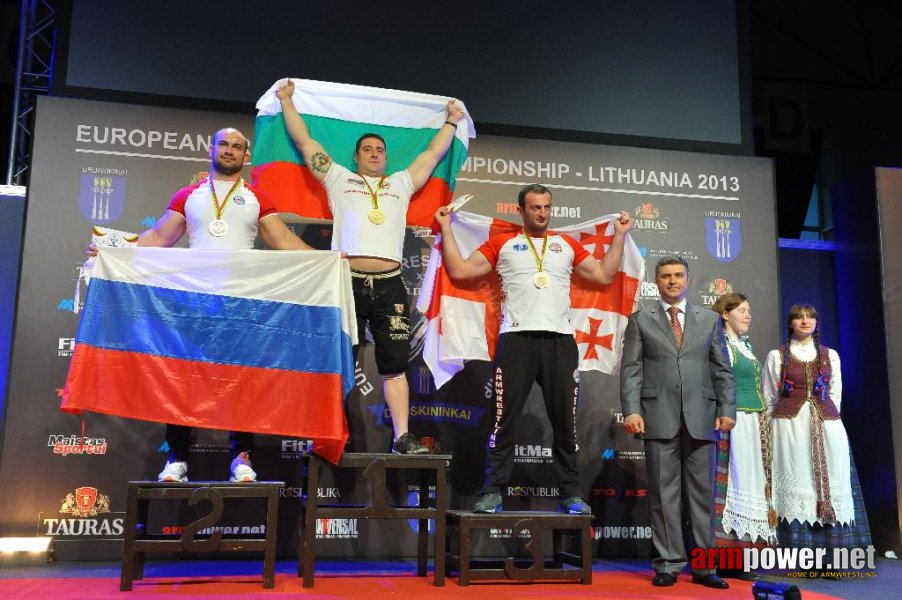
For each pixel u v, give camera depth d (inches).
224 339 146.4
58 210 183.0
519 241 170.9
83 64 193.2
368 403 189.5
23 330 178.4
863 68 296.8
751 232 213.0
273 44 202.8
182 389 143.6
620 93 218.1
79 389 138.9
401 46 209.0
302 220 180.7
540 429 195.8
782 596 129.1
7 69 240.2
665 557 153.4
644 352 162.6
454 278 174.4
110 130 187.5
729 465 172.4
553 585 149.6
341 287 151.6
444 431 191.2
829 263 232.7
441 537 147.8
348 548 184.7
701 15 226.5
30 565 166.7
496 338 178.4
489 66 212.2
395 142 184.1
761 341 208.7
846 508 174.9
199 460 180.7
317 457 145.2
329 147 180.5
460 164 182.7
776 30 295.0
